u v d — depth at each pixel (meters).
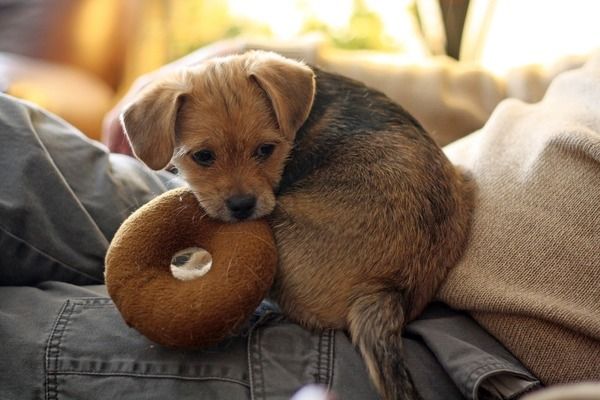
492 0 2.90
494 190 1.56
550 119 1.62
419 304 1.45
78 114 2.98
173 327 1.22
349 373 1.28
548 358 1.31
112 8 3.66
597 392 0.62
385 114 1.67
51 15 3.50
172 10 3.88
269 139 1.57
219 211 1.46
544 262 1.37
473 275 1.43
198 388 1.24
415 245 1.45
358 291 1.40
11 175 1.46
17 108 1.57
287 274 1.45
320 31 3.68
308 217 1.49
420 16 3.35
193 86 1.55
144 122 1.52
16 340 1.29
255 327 1.35
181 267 1.58
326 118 1.68
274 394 1.23
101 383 1.26
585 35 2.73
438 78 2.33
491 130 1.72
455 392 1.29
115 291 1.25
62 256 1.49
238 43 2.40
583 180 1.41
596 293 1.31
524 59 2.55
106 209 1.61
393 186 1.51
